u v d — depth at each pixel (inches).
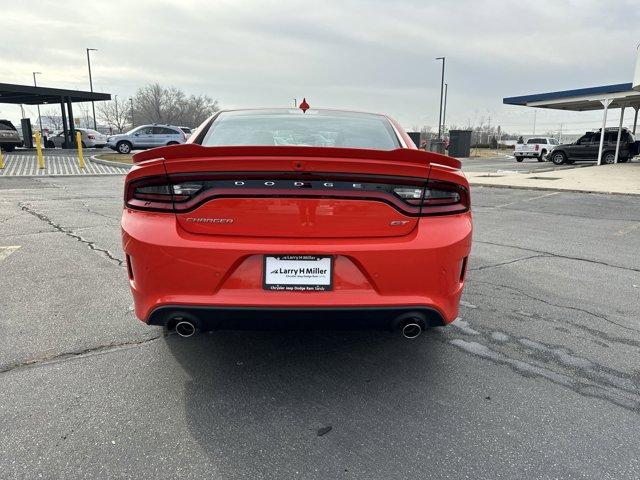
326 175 96.7
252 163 95.1
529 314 152.7
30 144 1217.4
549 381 112.8
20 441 89.4
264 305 96.6
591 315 152.4
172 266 97.6
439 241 100.2
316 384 110.7
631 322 147.3
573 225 313.3
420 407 102.0
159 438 91.0
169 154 96.8
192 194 98.3
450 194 103.1
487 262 214.8
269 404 102.6
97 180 594.2
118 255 217.8
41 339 131.2
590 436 92.8
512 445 90.0
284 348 128.4
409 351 127.2
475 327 142.5
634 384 111.8
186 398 104.4
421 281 100.1
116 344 129.1
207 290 97.7
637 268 207.3
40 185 527.8
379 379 113.1
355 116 149.9
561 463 85.3
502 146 2423.7
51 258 211.5
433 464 84.9
